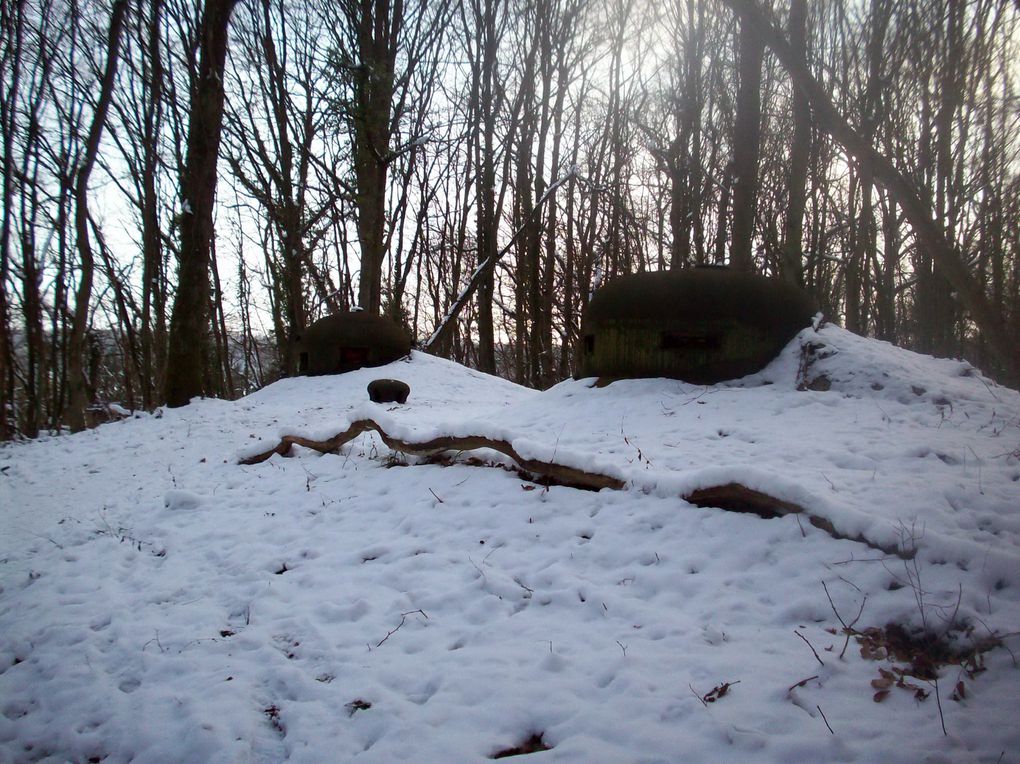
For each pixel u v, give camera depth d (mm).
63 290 22641
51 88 21031
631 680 3648
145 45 22203
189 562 6246
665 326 10430
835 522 4887
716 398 9484
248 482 8328
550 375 25422
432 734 3443
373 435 9344
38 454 12461
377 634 4570
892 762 2898
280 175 25031
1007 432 7340
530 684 3758
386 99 21000
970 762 2852
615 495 5984
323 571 5637
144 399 23062
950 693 3363
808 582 4477
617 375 10805
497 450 7141
